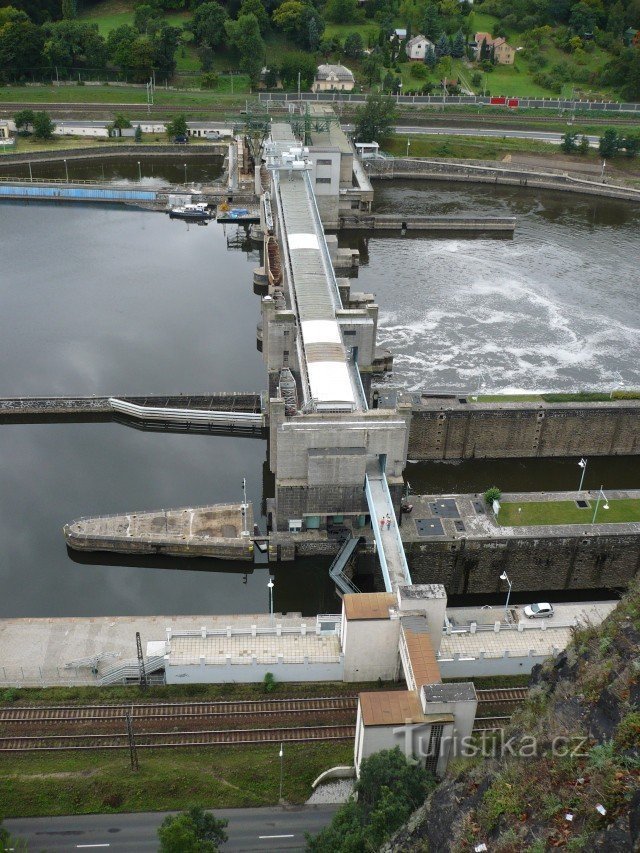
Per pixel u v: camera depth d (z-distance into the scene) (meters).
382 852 86.19
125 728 117.38
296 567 158.00
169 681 123.88
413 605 119.44
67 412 197.25
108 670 126.69
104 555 157.25
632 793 68.25
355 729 117.12
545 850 70.31
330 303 193.62
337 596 152.12
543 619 134.88
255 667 123.50
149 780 108.12
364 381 195.62
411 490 183.00
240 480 179.62
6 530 162.62
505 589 153.88
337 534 157.75
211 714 119.50
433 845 81.44
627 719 72.31
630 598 86.38
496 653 125.50
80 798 105.88
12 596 147.88
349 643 120.62
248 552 155.88
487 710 120.88
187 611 146.75
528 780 77.38
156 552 156.50
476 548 148.75
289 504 156.38
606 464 192.25
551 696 85.12
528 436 188.88
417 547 148.00
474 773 85.50
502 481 187.00
